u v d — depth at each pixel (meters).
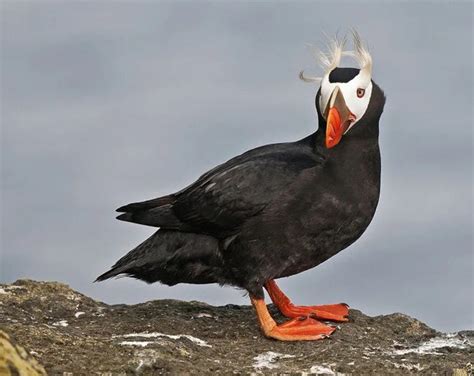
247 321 10.31
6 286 10.68
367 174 9.91
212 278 10.17
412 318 10.42
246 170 9.82
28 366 7.38
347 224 9.88
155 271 10.16
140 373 8.27
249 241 9.80
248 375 8.45
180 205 9.98
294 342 9.70
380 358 9.15
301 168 9.81
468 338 9.85
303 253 9.88
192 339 9.52
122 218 10.20
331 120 9.65
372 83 9.98
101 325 9.86
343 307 10.48
